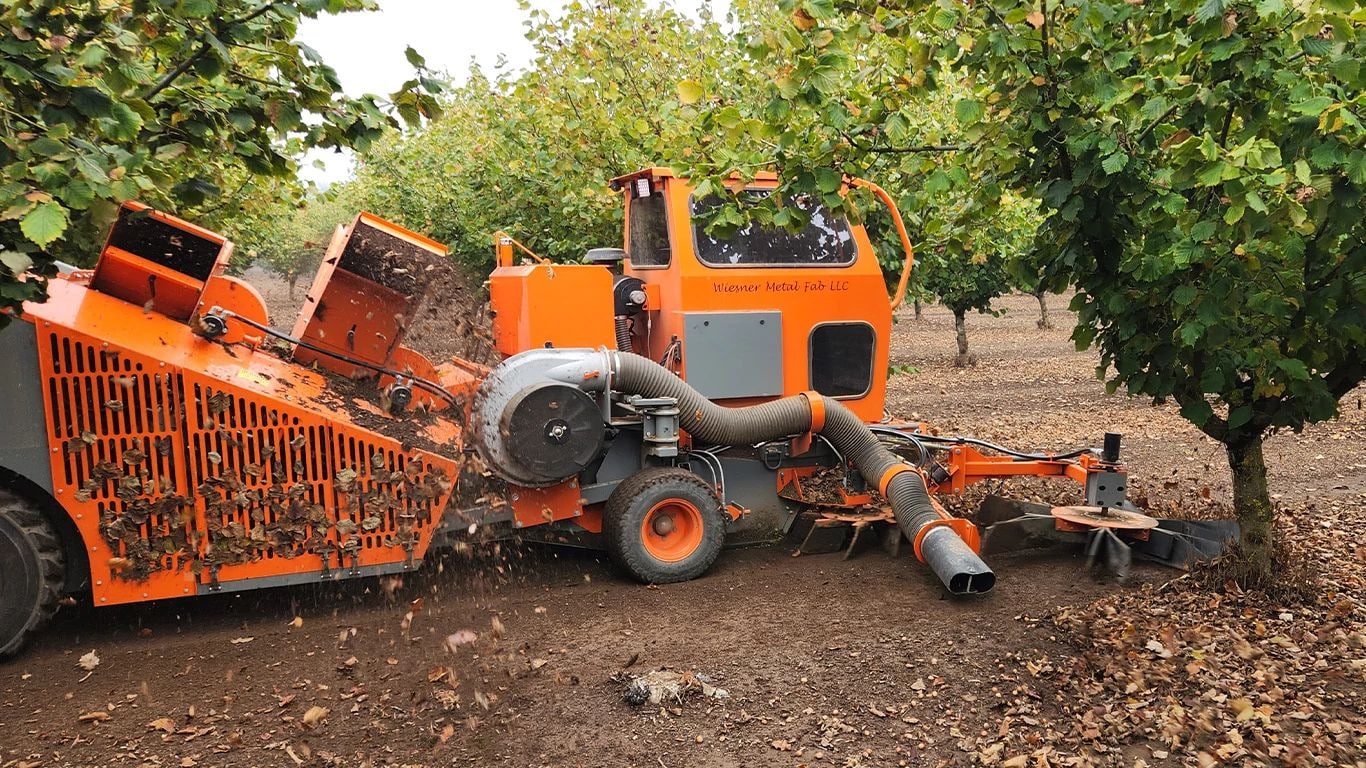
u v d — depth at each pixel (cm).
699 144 489
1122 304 464
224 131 328
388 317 538
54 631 485
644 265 652
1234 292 424
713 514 578
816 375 640
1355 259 411
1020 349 2277
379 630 491
